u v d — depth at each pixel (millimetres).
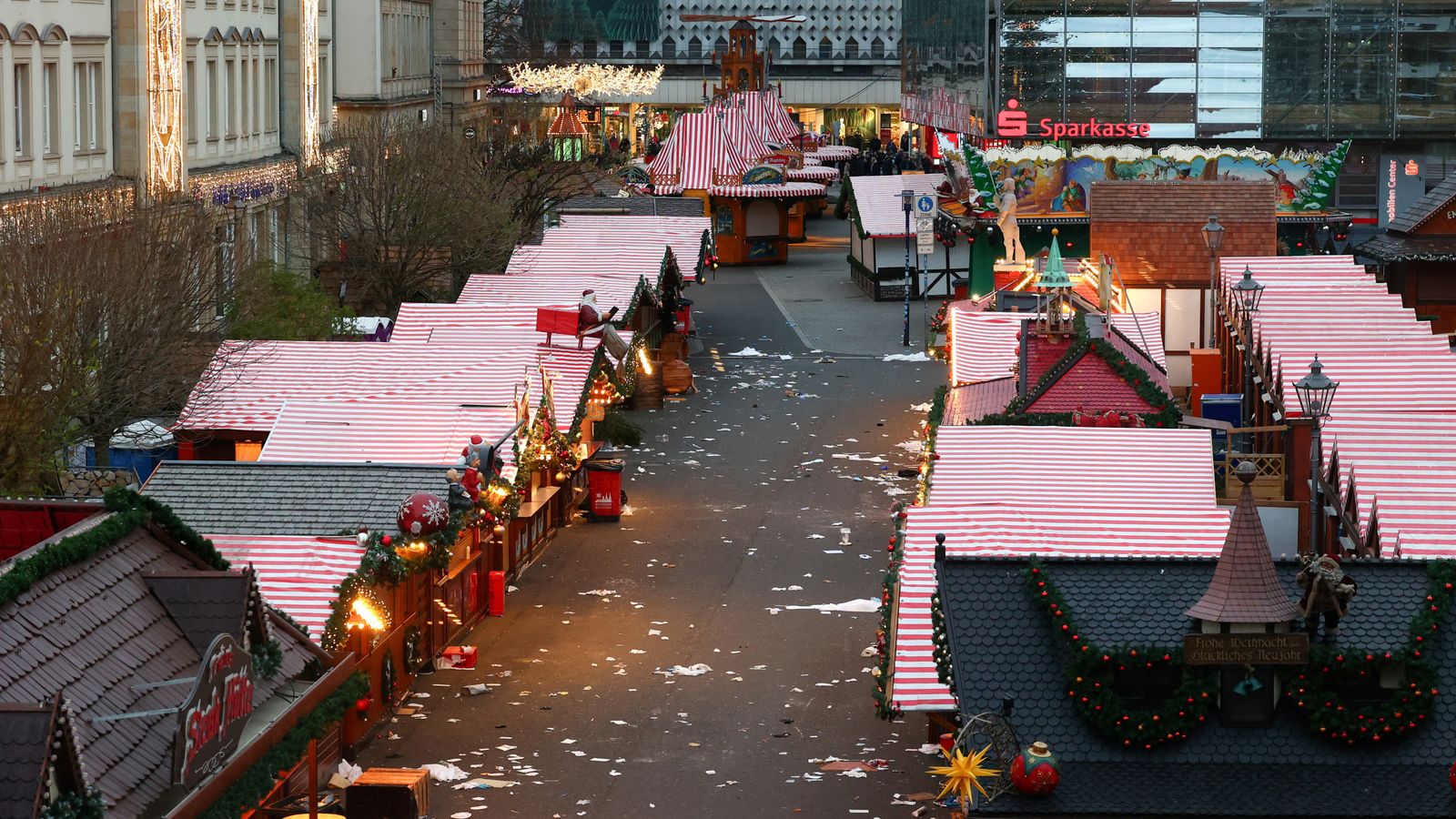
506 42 155250
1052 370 35438
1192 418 34219
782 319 72812
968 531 28219
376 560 27062
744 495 43875
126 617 19844
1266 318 40875
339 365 40969
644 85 135750
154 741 18516
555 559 38094
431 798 24906
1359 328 40500
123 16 54844
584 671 30844
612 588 35938
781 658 31547
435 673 30672
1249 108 76188
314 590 26469
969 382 40781
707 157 93438
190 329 40594
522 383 39375
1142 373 35156
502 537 34750
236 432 38531
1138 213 59188
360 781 23469
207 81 63812
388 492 29484
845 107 160500
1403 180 78875
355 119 81312
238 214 61156
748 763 26516
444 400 38719
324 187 60750
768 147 97062
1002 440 31812
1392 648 20422
